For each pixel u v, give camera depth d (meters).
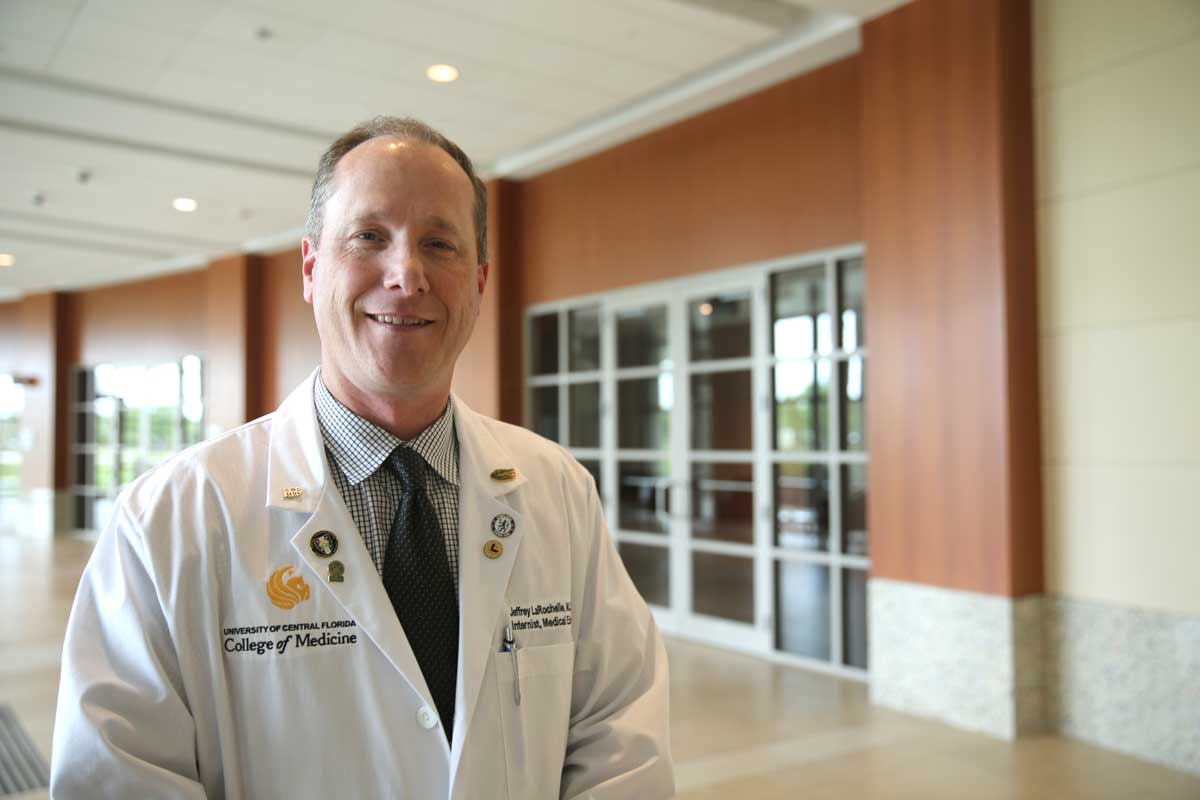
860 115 5.35
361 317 1.20
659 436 6.72
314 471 1.22
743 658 5.92
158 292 12.42
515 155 7.60
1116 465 4.16
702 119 6.36
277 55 5.43
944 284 4.60
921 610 4.69
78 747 1.03
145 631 1.11
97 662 1.10
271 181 7.95
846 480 5.48
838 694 5.09
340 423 1.26
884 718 4.64
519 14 4.95
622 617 1.44
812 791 3.71
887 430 4.88
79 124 6.52
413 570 1.23
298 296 10.57
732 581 6.20
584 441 7.38
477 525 1.29
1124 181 4.13
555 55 5.49
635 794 1.27
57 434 13.34
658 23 5.09
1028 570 4.37
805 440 5.71
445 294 1.22
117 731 1.06
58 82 5.80
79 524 13.39
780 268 5.82
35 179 7.86
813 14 5.25
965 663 4.48
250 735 1.13
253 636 1.14
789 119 5.77
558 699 1.30
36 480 13.45
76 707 1.05
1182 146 3.93
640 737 1.31
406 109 6.38
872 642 4.94
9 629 6.77
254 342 11.03
